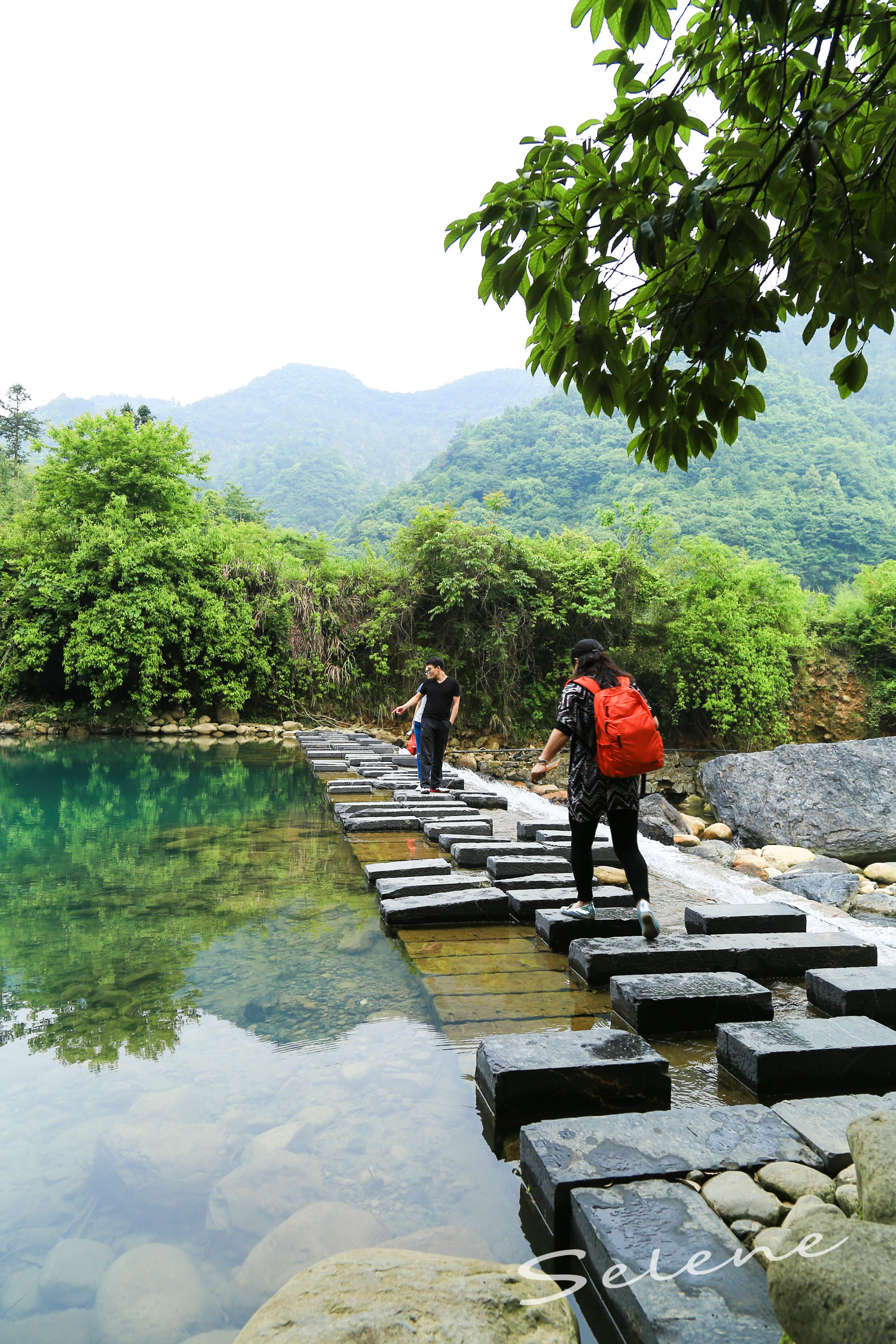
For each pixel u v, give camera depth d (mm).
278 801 8359
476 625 17938
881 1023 3027
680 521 57312
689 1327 1370
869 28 1969
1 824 7035
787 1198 1834
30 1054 2650
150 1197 1894
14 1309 1531
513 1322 1392
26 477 32938
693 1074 2617
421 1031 2873
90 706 16062
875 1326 995
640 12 1927
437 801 7777
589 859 3828
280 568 18391
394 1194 1917
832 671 19516
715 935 3777
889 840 9406
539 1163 1908
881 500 65938
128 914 4344
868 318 2098
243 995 3191
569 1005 3139
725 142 2211
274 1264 1656
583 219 1960
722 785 10570
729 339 2146
